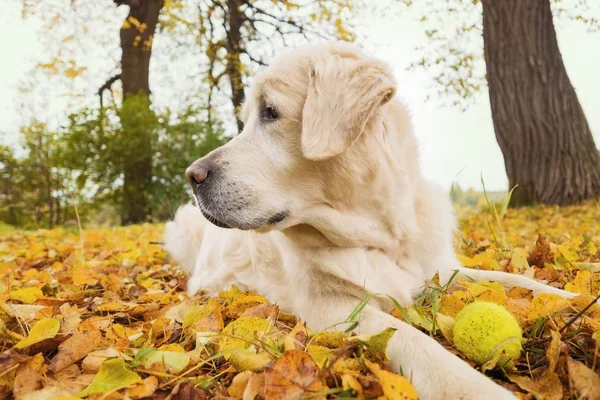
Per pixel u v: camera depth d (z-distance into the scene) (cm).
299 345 46
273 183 62
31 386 40
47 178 359
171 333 55
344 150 59
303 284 63
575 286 65
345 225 61
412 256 67
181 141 355
